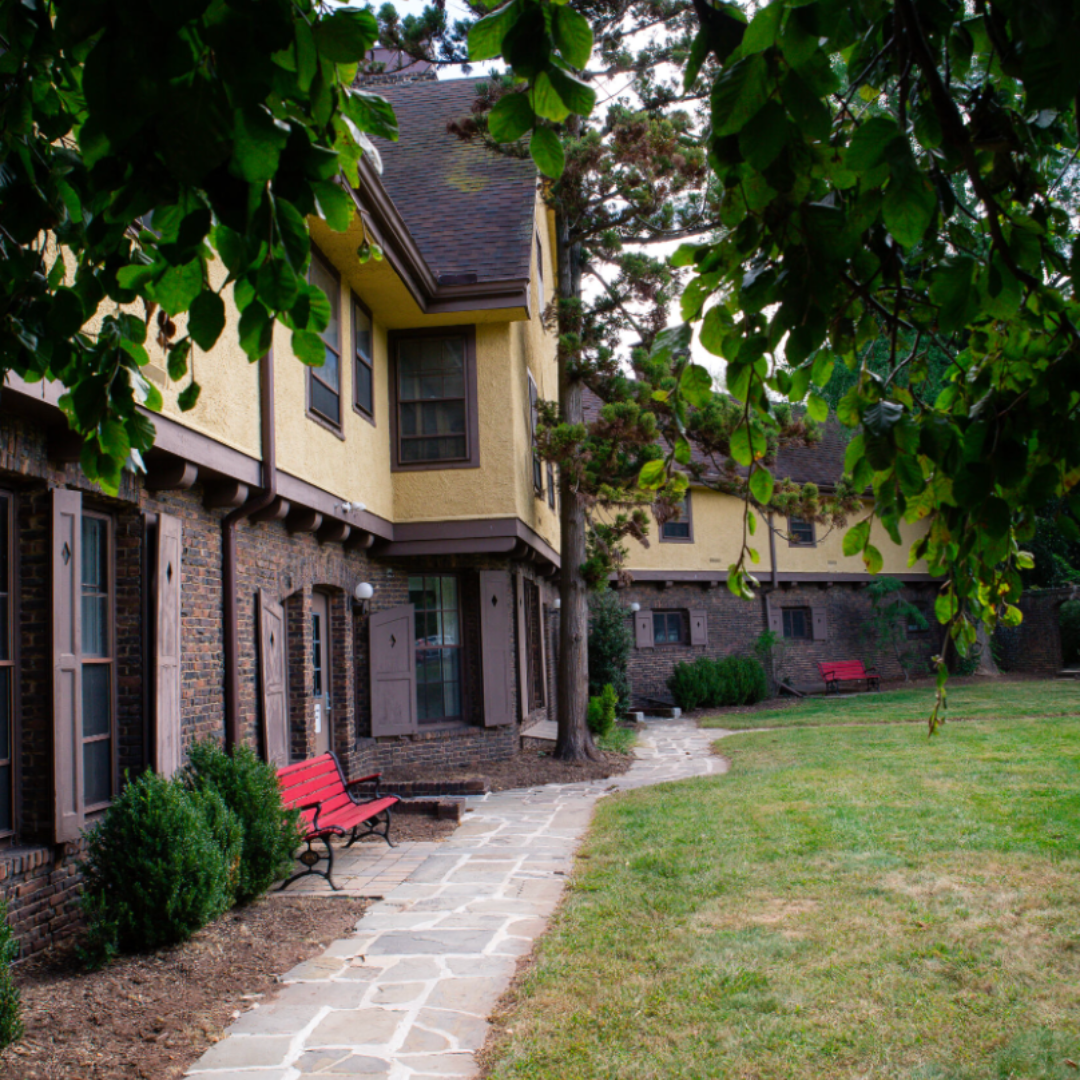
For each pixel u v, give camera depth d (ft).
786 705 69.56
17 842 17.10
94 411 7.87
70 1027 13.35
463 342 39.37
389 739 38.81
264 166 4.70
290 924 18.43
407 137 50.42
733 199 5.45
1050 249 5.75
